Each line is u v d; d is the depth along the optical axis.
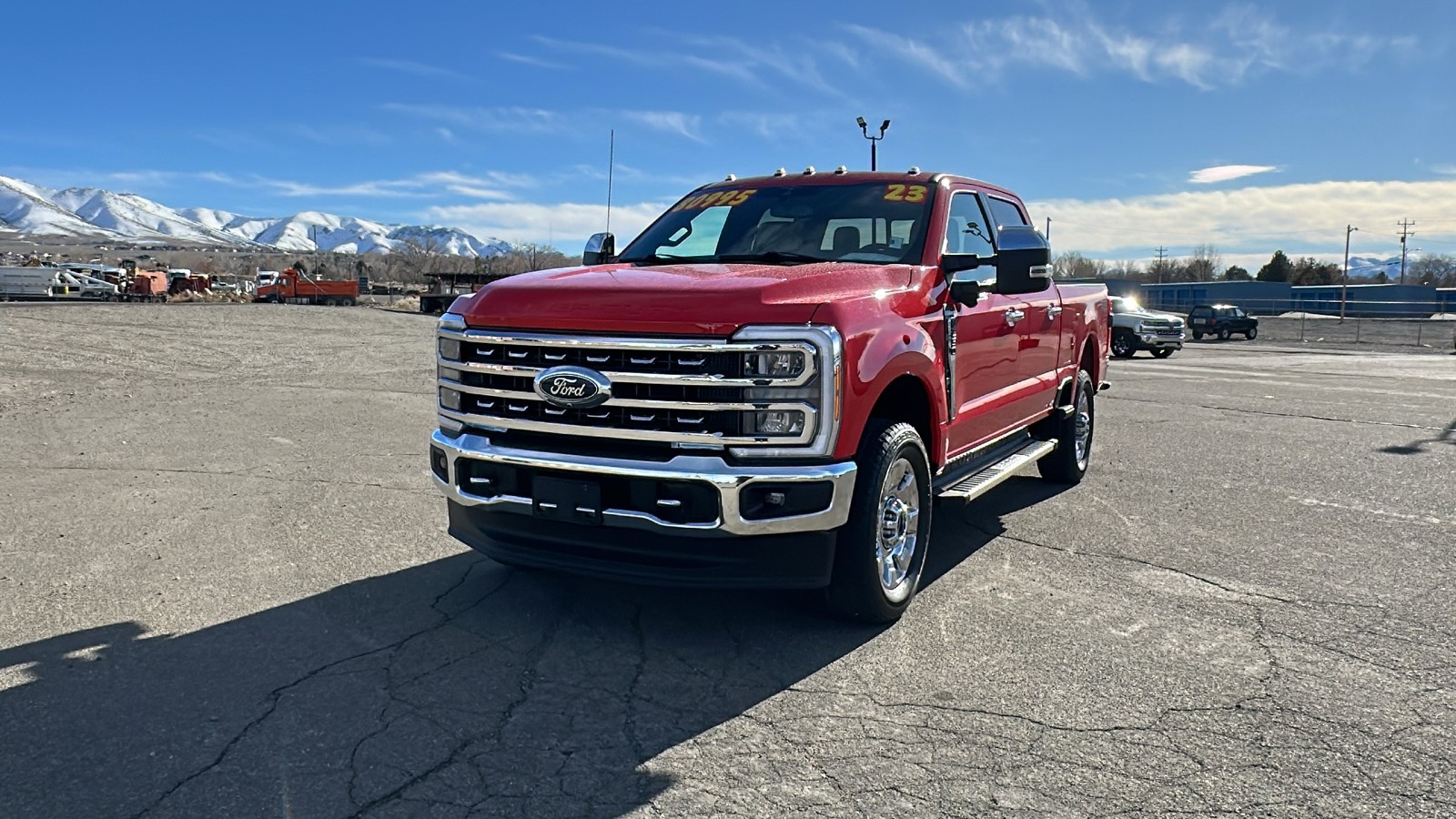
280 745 3.14
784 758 3.08
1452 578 5.00
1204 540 5.75
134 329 22.98
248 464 7.79
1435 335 43.31
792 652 3.96
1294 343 36.75
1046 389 6.48
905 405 4.75
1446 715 3.41
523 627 4.22
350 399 11.97
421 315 38.12
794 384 3.70
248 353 18.55
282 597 4.59
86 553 5.30
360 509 6.32
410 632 4.15
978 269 5.49
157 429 9.60
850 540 4.01
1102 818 2.74
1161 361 24.11
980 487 4.93
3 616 4.32
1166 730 3.29
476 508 4.24
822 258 4.98
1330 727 3.31
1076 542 5.68
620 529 3.88
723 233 5.36
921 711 3.43
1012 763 3.06
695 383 3.70
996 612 4.45
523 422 4.01
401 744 3.16
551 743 3.18
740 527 3.70
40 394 12.20
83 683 3.61
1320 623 4.32
